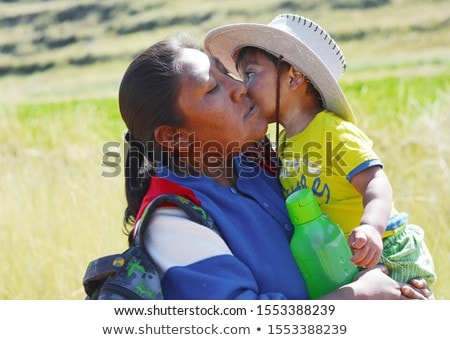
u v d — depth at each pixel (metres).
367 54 14.66
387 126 6.89
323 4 18.52
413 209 5.12
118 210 5.38
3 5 22.19
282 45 2.82
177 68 2.45
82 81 15.95
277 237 2.52
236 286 2.33
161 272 2.35
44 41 19.66
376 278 2.52
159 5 20.36
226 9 19.19
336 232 2.51
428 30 15.72
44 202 5.61
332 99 2.82
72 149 7.32
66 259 5.11
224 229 2.42
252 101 2.56
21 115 9.75
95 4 21.02
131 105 2.50
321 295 2.49
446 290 4.56
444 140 6.25
